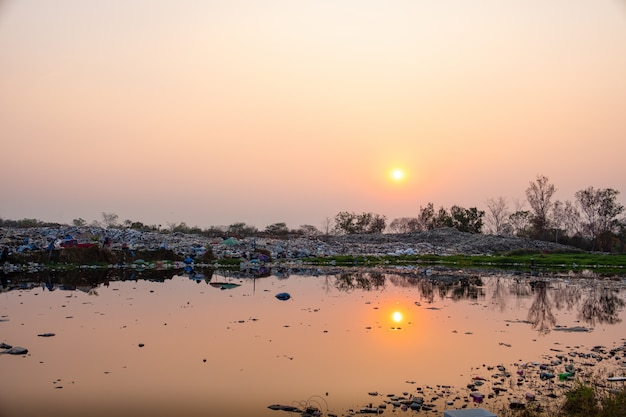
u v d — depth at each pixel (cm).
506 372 1314
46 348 1546
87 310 2202
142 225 7638
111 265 4338
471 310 2305
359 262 5172
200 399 1121
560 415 996
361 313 2188
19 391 1176
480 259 5559
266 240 6775
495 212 9969
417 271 4369
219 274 3944
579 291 3059
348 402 1100
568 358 1455
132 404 1095
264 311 2208
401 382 1237
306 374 1300
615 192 8569
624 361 1419
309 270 4416
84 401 1110
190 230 8006
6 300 2480
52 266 4028
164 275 3784
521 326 1938
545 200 8800
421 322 1997
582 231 8812
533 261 5016
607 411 955
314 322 1970
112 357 1451
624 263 5159
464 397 1124
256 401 1109
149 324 1906
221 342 1630
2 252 3928
